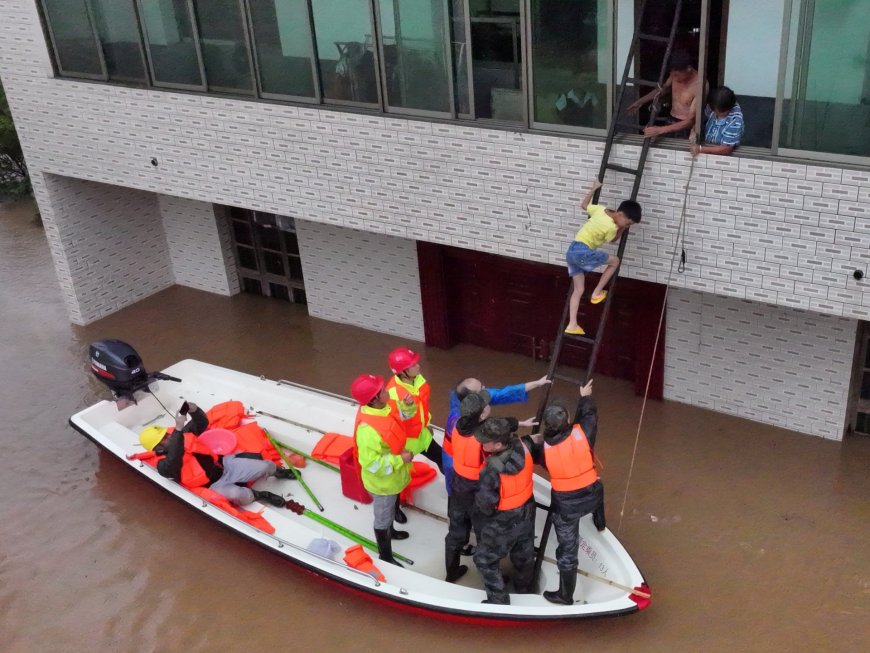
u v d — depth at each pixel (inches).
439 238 374.0
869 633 290.0
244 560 346.0
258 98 396.2
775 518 341.1
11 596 339.0
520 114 332.8
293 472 365.4
